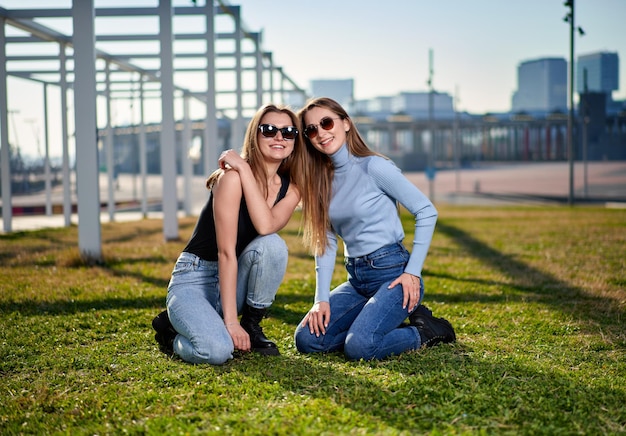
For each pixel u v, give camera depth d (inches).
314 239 151.6
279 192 148.9
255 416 106.1
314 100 146.9
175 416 107.3
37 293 222.4
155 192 1772.9
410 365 134.3
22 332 169.5
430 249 364.5
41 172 1502.2
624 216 641.6
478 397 112.8
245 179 139.5
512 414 106.3
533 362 138.1
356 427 101.3
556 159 5191.9
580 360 142.4
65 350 152.1
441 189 2092.8
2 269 285.0
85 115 299.1
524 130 5369.1
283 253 143.5
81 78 298.0
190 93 747.4
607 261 305.7
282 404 112.0
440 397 113.6
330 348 147.6
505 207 914.1
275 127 142.2
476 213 741.9
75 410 111.5
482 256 331.3
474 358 140.3
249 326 149.1
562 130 5241.1
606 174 3038.9
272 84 706.8
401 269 148.5
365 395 114.4
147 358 143.5
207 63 490.6
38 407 114.7
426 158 4124.0
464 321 181.5
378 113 5595.5
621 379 126.7
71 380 129.2
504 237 430.3
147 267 287.7
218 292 148.0
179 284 144.6
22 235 477.1
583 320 182.4
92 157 300.2
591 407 111.0
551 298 215.2
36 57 553.3
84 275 266.5
